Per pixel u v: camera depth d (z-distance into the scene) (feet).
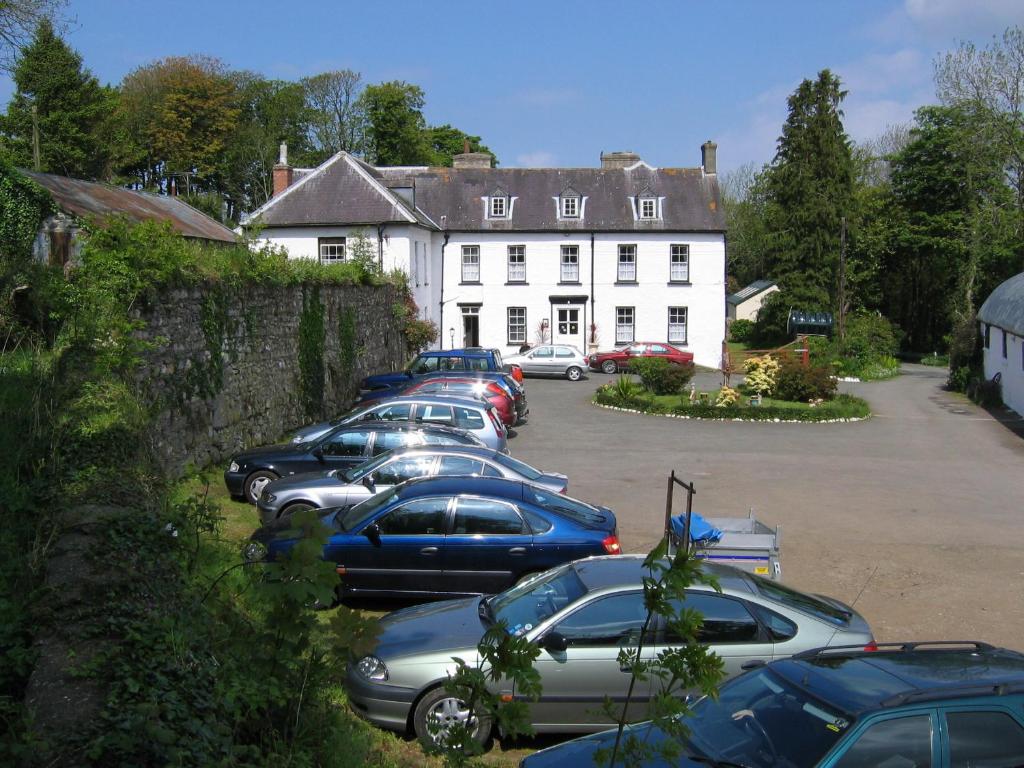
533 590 25.86
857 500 54.85
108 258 43.34
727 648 22.99
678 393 103.24
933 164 192.65
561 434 79.56
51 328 41.47
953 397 113.09
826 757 15.34
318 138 234.58
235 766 14.01
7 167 62.95
